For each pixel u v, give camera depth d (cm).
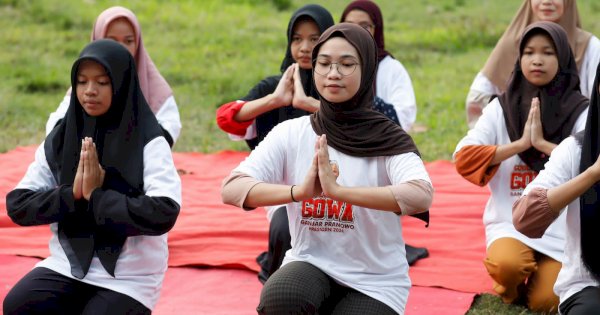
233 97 1597
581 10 2312
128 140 577
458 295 756
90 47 571
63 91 1611
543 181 579
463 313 716
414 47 1992
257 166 570
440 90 1667
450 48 1997
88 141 555
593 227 560
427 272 811
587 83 909
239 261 820
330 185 528
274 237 716
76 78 571
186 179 1127
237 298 750
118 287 568
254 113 756
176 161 1209
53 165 591
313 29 778
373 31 886
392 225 564
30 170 598
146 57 824
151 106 806
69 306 572
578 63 911
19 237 885
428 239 905
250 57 1866
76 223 576
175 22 2100
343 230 557
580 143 579
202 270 819
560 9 899
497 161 730
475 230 927
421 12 2317
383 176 561
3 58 1769
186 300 745
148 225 556
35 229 908
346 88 552
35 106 1497
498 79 924
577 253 576
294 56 789
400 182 543
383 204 530
